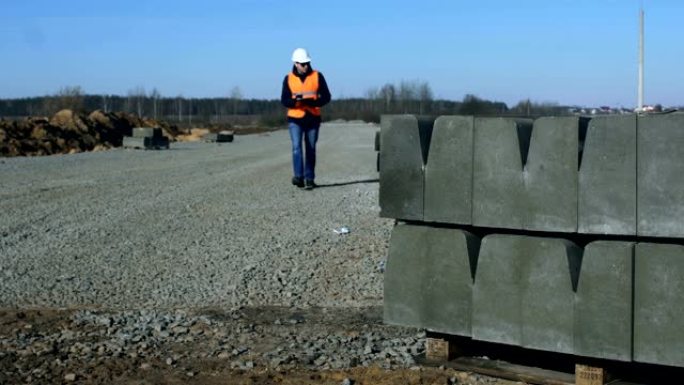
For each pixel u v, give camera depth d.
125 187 16.45
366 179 17.70
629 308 4.58
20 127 38.72
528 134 4.98
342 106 124.25
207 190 15.73
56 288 7.95
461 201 5.09
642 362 4.61
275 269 8.65
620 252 4.59
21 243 10.09
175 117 122.25
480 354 5.58
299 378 5.31
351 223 11.38
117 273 8.57
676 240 4.54
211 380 5.30
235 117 129.50
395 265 5.36
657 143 4.49
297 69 15.42
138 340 6.19
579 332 4.73
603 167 4.64
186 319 6.78
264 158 27.66
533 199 4.86
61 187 16.52
